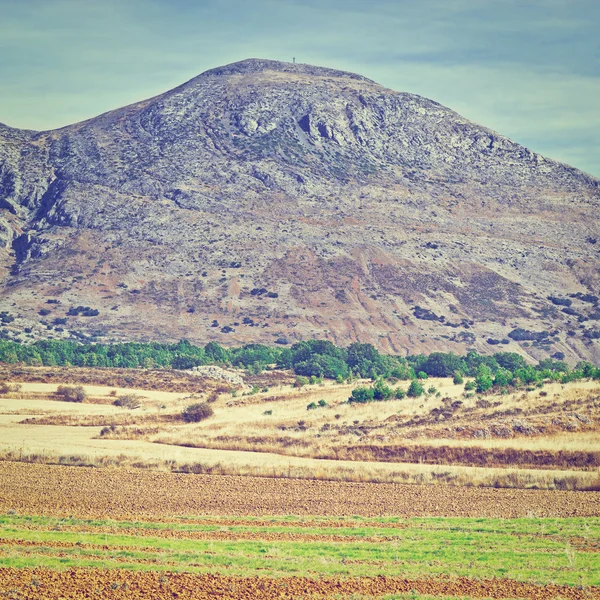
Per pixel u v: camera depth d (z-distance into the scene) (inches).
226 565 2659.9
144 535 3056.1
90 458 4626.0
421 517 3531.0
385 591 2452.0
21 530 3029.0
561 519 3521.2
